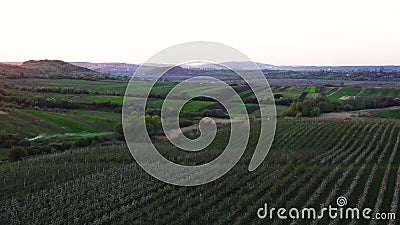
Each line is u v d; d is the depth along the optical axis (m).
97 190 26.55
